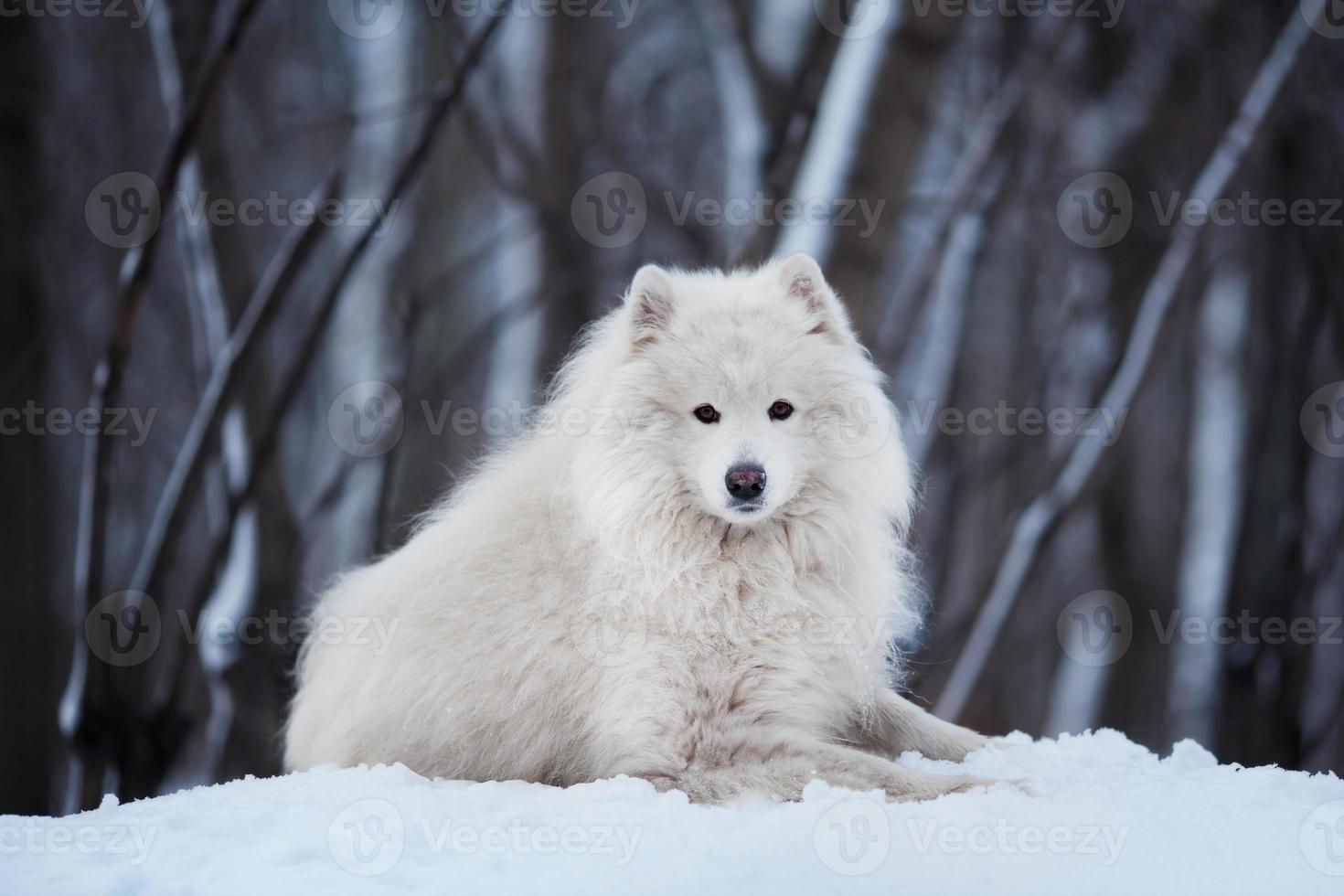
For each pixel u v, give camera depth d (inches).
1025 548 531.5
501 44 620.4
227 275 538.6
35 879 154.7
